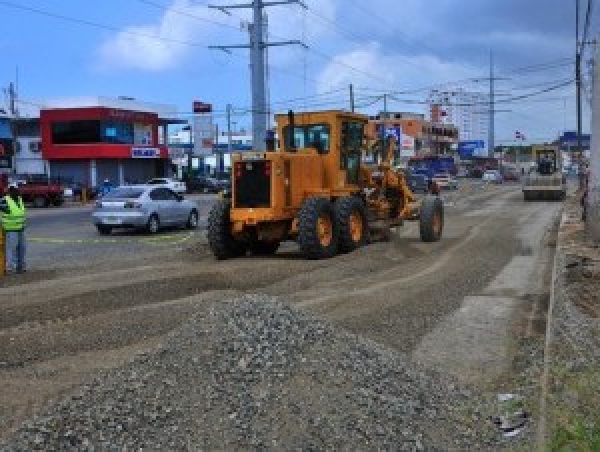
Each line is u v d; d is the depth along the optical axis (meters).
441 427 6.86
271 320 7.64
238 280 15.55
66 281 15.54
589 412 7.12
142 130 75.31
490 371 9.12
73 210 48.81
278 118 20.52
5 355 9.67
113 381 6.93
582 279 15.61
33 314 12.25
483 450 6.54
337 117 20.05
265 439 6.00
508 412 7.43
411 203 24.25
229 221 18.86
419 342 10.45
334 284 15.20
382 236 22.91
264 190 18.31
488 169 109.56
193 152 92.56
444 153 122.56
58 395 7.90
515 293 14.19
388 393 7.11
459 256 19.62
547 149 54.19
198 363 6.95
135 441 5.93
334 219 18.88
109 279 15.63
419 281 15.48
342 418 6.41
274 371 6.85
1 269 16.47
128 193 28.03
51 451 5.80
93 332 10.86
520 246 22.11
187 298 13.62
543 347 10.08
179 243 24.00
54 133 71.25
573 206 41.72
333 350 7.51
